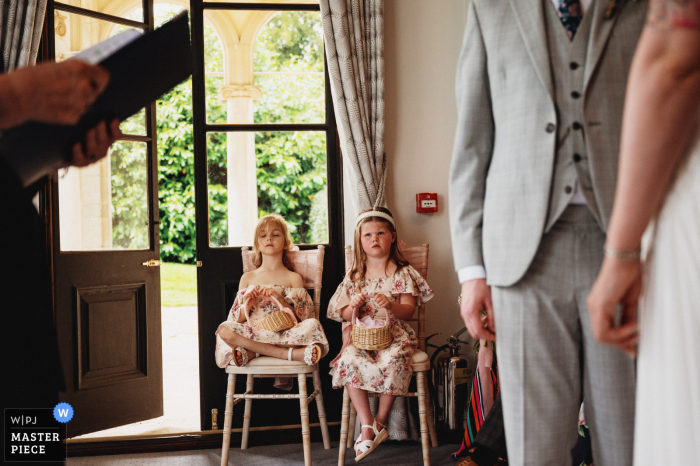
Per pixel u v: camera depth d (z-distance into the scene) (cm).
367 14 294
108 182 308
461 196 110
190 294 988
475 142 110
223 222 311
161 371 326
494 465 235
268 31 311
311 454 273
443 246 307
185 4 447
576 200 96
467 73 110
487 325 109
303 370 256
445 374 284
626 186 65
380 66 293
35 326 92
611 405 93
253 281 291
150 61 92
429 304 305
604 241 95
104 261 301
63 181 289
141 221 323
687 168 65
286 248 301
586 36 98
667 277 66
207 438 288
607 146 95
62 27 293
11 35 271
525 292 97
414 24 307
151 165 326
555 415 96
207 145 309
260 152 313
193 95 307
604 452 95
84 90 76
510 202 99
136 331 316
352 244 303
